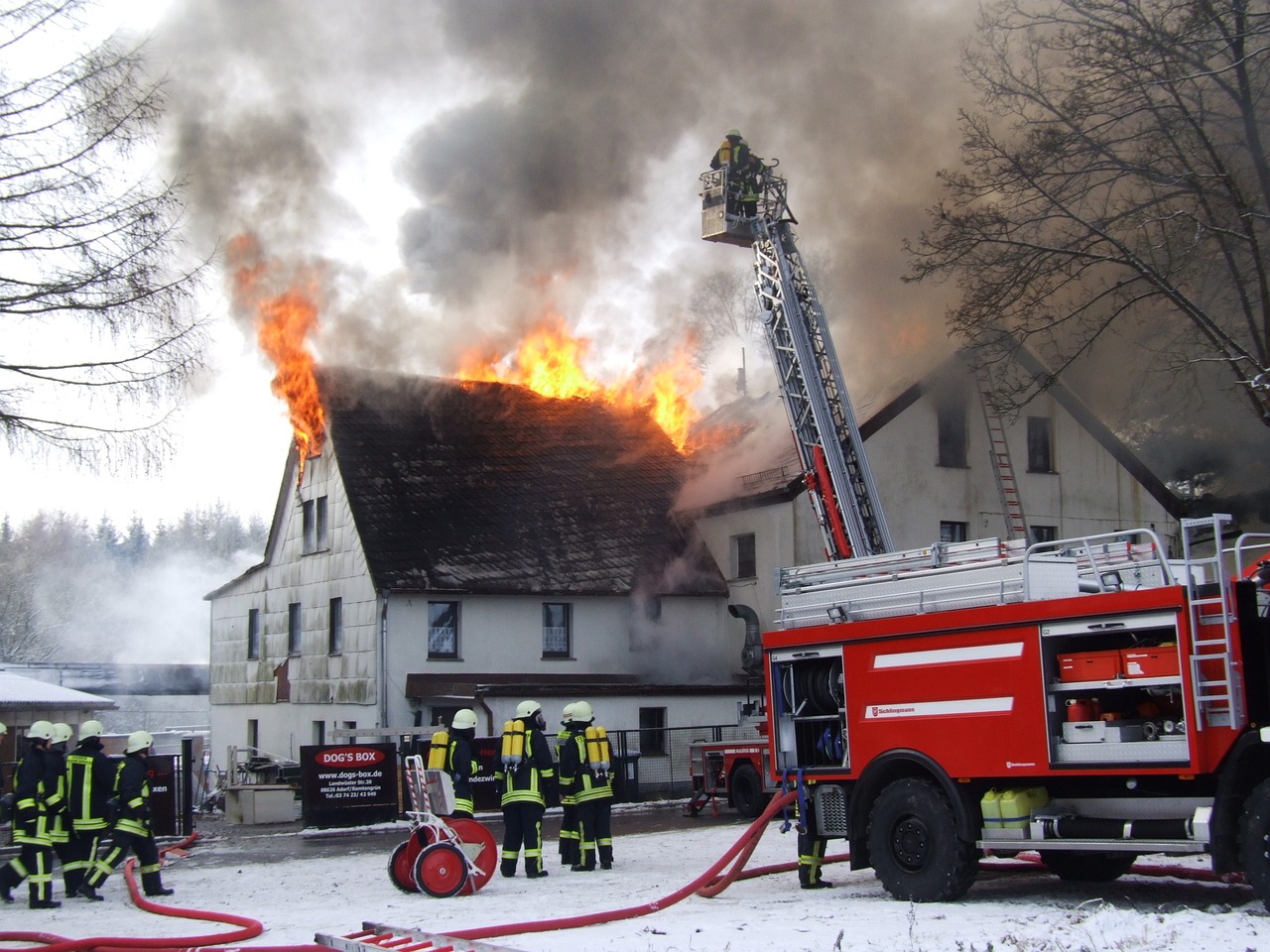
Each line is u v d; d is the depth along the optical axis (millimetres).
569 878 12305
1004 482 28469
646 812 21734
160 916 10664
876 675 10094
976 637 9422
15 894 12836
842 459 22922
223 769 32656
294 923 9859
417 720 25844
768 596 28031
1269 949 6852
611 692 24844
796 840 15641
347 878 13422
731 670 28781
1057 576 9406
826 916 8969
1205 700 8070
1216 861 8016
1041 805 9234
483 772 21609
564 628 27797
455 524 27891
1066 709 8922
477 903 10594
